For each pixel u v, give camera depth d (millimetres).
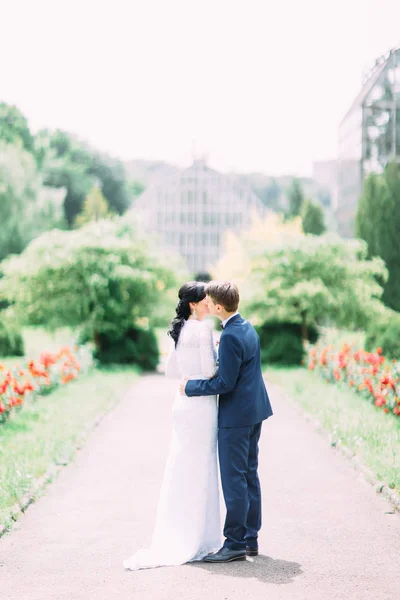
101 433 10188
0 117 56625
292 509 6211
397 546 5180
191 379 4953
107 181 68625
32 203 43250
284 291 20781
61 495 6766
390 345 16859
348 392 13789
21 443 8867
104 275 21641
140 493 6828
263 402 4965
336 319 21359
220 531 5074
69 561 4949
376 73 31688
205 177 62281
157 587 4410
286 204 83250
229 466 4840
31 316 21969
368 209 23688
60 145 66562
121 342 22672
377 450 8055
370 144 34188
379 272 21578
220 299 4855
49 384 13898
